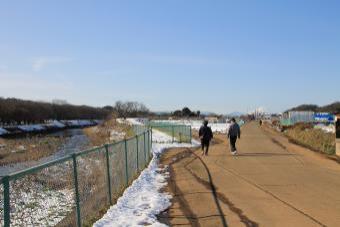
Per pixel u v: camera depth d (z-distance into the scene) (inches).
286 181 582.2
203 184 567.2
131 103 5295.3
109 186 446.3
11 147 1636.3
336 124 960.3
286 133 2004.2
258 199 465.4
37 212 280.7
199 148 1163.3
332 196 478.0
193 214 403.2
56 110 4977.9
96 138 2122.3
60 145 1827.0
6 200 233.5
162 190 532.4
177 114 5743.1
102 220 380.5
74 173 338.0
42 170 289.7
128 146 593.6
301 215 392.8
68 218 328.5
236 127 972.6
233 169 712.4
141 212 412.2
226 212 408.8
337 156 931.3
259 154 971.3
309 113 2682.1
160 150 1095.0
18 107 3885.3
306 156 924.0
